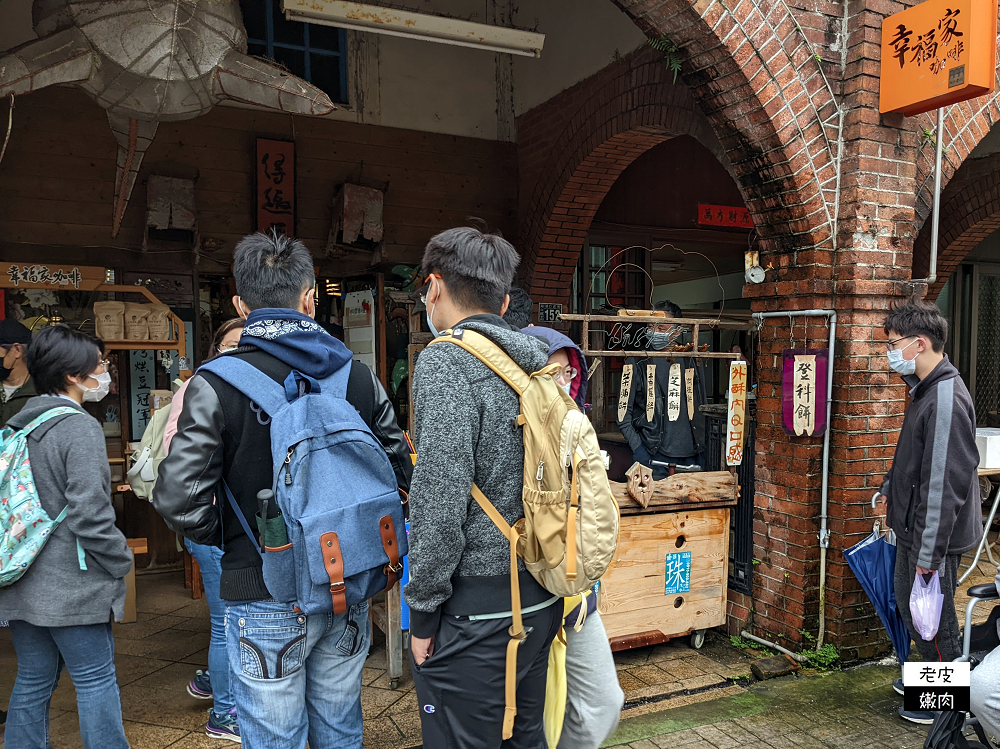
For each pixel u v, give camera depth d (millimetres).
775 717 2855
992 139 6516
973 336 8227
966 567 5027
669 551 3461
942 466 2531
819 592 3406
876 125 3354
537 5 5973
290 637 1573
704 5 3057
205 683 2941
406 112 5914
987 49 2982
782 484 3516
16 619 1970
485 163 6250
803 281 3373
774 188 3416
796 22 3266
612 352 3385
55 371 2088
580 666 2057
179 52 3070
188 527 1489
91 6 2881
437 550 1443
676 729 2762
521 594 1555
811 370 3346
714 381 8242
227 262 5320
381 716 2895
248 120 5336
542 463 1515
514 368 1560
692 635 3604
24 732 2053
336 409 1615
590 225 6234
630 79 4926
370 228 5480
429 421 1481
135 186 4969
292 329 1638
